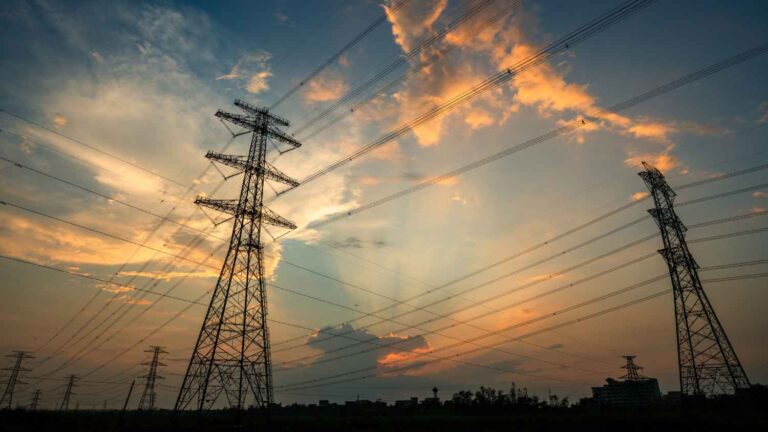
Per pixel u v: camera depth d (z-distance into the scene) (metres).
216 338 43.47
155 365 85.12
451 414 63.19
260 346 45.31
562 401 76.69
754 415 35.19
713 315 48.94
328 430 40.78
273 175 51.00
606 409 54.56
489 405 71.56
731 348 46.91
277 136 52.00
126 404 41.34
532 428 38.34
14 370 90.50
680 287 51.69
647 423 35.06
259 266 48.19
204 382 42.00
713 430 31.61
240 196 49.38
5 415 42.75
